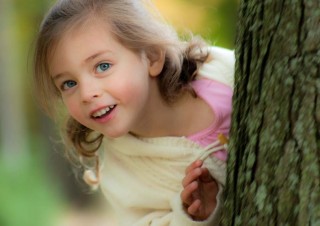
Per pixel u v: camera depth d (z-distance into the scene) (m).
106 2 3.61
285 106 2.71
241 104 2.97
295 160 2.66
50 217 14.43
